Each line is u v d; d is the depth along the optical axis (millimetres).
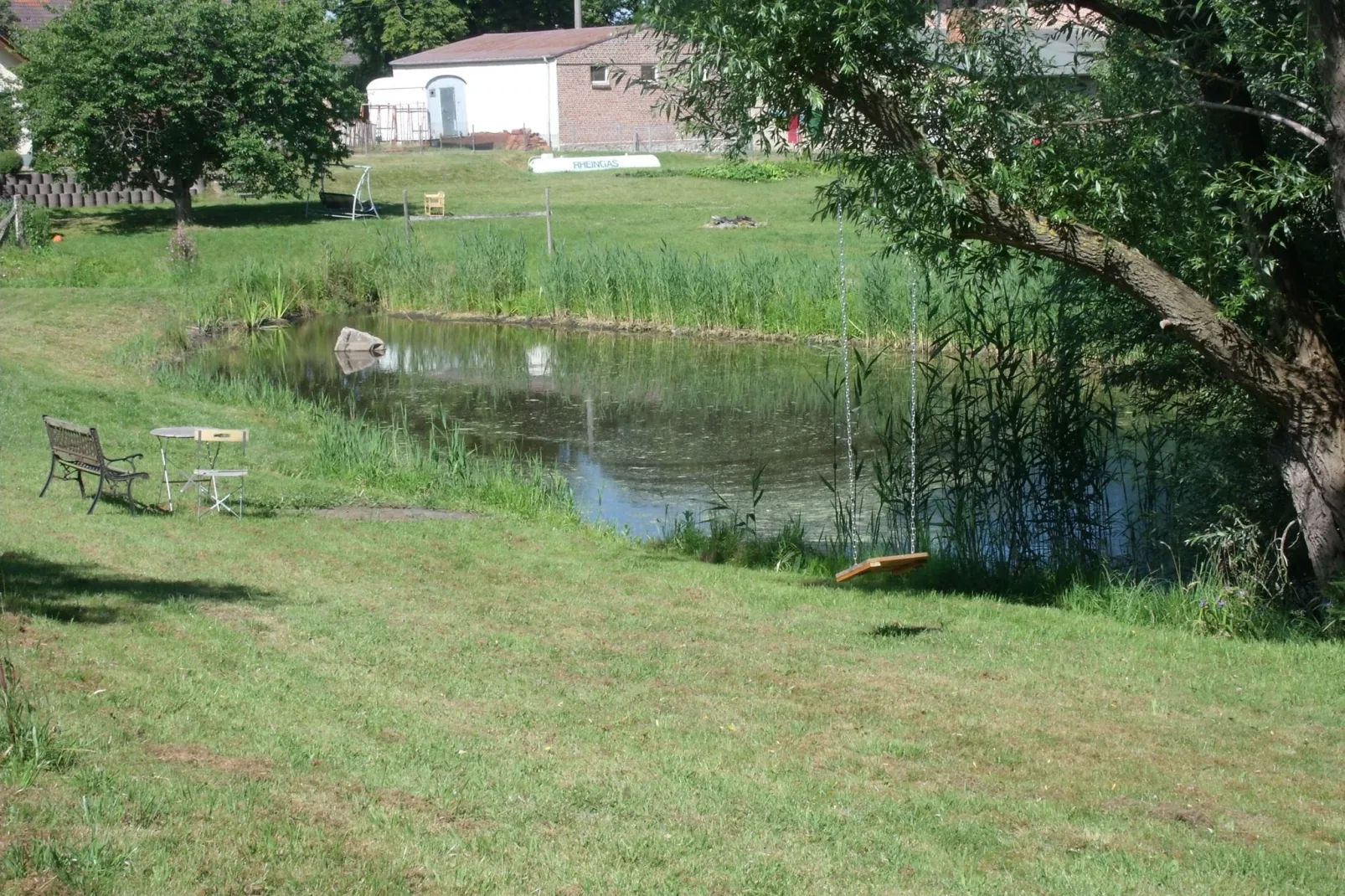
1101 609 12438
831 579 13266
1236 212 11672
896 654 9906
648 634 10359
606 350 31578
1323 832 6520
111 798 5641
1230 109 11172
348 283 38188
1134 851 6164
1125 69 12242
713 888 5430
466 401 25594
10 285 34156
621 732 7676
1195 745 7871
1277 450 12586
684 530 15555
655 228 43062
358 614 10406
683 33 11289
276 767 6430
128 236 40531
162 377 24688
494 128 62906
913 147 11258
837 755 7430
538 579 12523
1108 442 18969
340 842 5516
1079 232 11539
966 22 11898
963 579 13625
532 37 65875
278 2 44469
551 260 37688
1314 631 11688
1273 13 11258
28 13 55438
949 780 7102
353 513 15461
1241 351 11711
